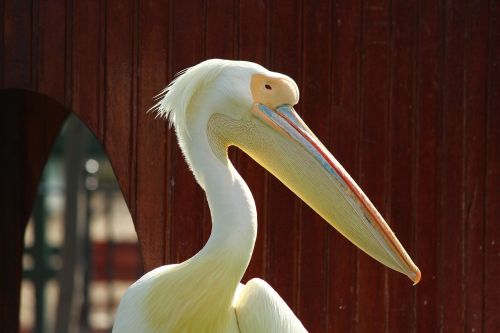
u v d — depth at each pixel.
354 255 10.41
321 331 10.42
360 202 7.09
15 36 10.39
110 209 27.47
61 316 22.81
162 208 10.39
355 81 10.32
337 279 10.41
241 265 6.88
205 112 7.07
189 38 10.32
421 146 10.34
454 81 10.31
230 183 6.95
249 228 6.87
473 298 10.34
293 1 10.30
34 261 24.59
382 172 10.34
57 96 10.39
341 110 10.33
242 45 10.32
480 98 10.30
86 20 10.36
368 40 10.30
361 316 10.41
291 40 10.31
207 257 6.85
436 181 10.34
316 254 10.41
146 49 10.34
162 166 10.38
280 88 7.10
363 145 10.34
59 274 23.53
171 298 6.94
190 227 10.38
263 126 7.09
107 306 27.64
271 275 10.41
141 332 7.01
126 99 10.37
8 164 13.28
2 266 13.30
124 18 10.34
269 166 7.16
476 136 10.32
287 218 10.39
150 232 10.41
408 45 10.30
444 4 10.27
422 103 10.31
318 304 10.42
